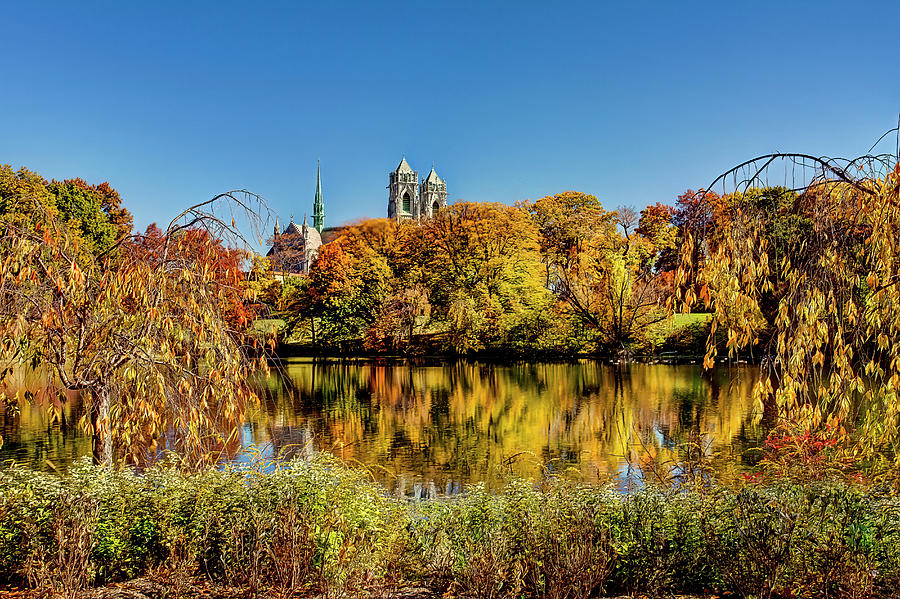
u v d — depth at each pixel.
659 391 24.38
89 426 7.38
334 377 32.50
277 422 19.00
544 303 43.47
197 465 7.12
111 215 47.12
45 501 5.67
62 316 6.84
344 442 16.08
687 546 5.46
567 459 13.93
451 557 5.56
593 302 40.28
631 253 40.94
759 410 6.22
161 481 6.25
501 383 28.86
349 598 5.07
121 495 5.93
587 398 23.27
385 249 50.75
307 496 5.84
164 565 5.57
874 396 6.52
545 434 16.94
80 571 5.21
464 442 16.06
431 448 15.37
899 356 5.86
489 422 18.88
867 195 6.15
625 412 19.89
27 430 15.85
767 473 7.29
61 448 13.97
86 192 39.34
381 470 13.31
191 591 5.18
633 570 5.37
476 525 6.03
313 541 5.47
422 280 47.88
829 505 5.50
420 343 46.31
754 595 4.98
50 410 7.48
